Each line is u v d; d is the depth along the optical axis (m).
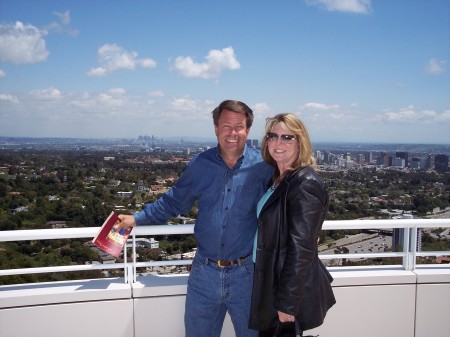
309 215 1.63
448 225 2.48
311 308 1.73
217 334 2.12
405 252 2.54
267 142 1.92
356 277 2.42
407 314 2.48
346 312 2.44
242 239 1.97
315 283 1.75
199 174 2.02
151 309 2.28
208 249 2.01
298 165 1.81
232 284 1.98
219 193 1.98
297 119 1.79
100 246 2.16
